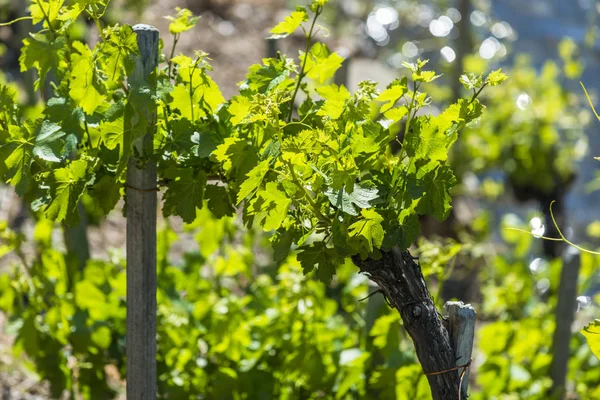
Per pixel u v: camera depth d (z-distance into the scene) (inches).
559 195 275.9
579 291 178.5
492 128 275.7
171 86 98.5
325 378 144.6
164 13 400.8
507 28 508.7
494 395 160.7
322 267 91.4
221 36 384.5
